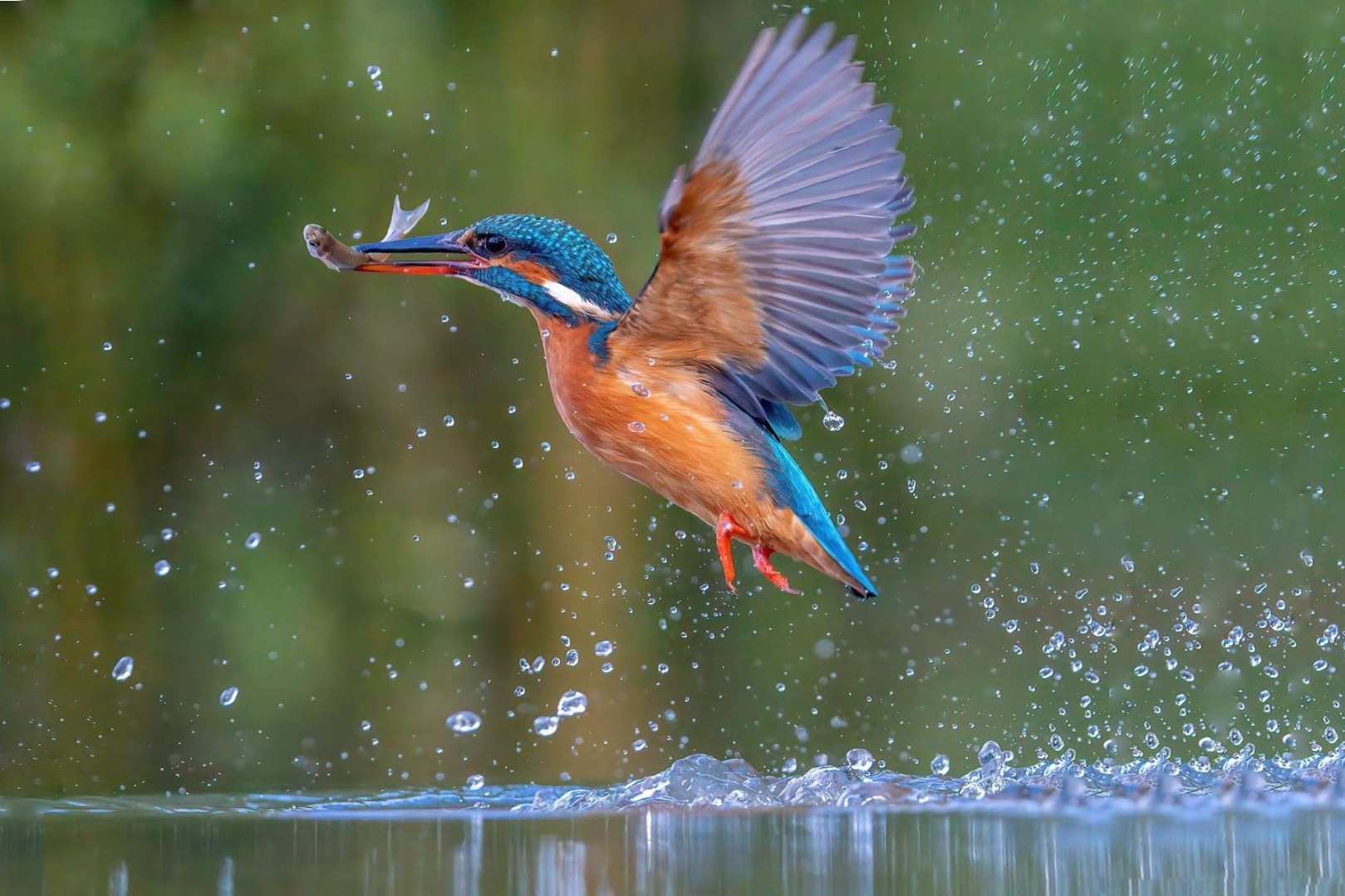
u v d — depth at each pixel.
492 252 7.45
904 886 4.73
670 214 6.45
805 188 6.38
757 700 16.00
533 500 16.33
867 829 6.29
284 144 16.02
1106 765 8.70
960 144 17.48
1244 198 17.11
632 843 5.95
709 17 17.34
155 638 15.70
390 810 7.73
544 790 8.96
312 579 16.06
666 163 16.78
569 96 16.62
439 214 16.20
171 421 16.12
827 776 8.22
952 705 15.45
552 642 15.96
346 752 14.14
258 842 6.17
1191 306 16.98
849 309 6.68
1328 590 15.93
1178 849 5.62
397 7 16.20
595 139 16.59
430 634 15.95
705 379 7.13
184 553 15.98
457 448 16.42
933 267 17.28
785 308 6.77
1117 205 17.25
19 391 15.78
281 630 15.84
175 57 16.03
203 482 16.16
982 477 16.84
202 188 15.89
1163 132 17.28
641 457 7.21
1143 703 14.58
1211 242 17.09
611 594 16.11
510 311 16.55
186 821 7.15
